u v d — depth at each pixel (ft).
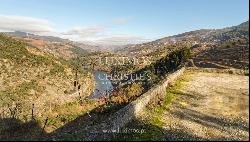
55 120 131.95
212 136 79.51
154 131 81.71
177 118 96.02
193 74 196.34
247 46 248.32
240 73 196.85
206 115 99.35
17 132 107.04
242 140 76.28
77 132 67.41
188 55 295.89
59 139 61.77
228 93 130.31
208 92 133.39
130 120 87.92
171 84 148.25
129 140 73.31
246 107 107.04
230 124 89.81
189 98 123.03
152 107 105.60
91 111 138.72
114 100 148.05
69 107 172.55
